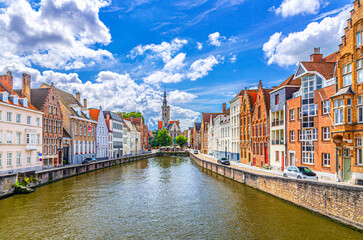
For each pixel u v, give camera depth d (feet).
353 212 49.73
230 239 48.70
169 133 594.65
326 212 56.90
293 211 64.03
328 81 84.84
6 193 81.51
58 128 146.30
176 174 142.20
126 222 58.59
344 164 76.38
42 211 66.64
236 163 160.35
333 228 51.98
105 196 84.28
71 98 195.93
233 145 182.60
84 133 182.29
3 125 100.53
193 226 55.77
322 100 86.33
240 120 166.20
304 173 75.36
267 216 60.85
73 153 164.45
